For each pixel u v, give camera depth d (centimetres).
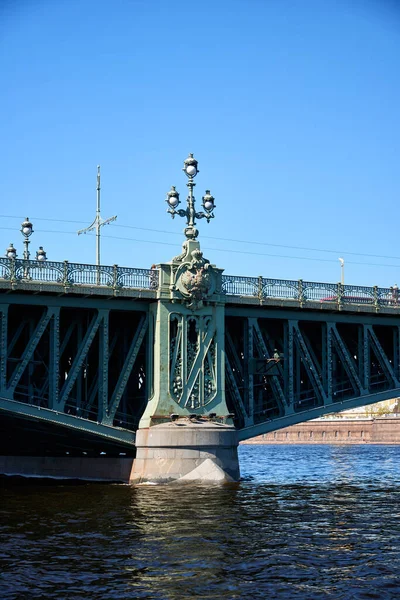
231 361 6038
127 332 5797
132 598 2767
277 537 3653
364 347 6269
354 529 3853
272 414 6112
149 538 3616
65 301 5241
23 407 5084
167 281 5491
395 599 2775
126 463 5712
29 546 3466
